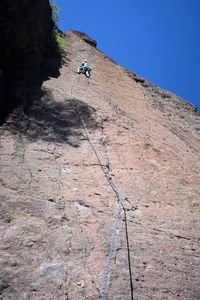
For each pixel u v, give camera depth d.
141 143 8.84
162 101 14.96
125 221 5.80
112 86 13.04
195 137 12.45
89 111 9.38
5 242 4.63
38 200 5.62
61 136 7.86
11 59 9.91
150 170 7.75
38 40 10.91
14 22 8.93
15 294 4.04
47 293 4.17
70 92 10.16
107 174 7.05
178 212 6.57
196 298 4.75
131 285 4.61
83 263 4.73
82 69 12.62
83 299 4.26
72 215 5.55
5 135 7.00
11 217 5.07
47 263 4.55
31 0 9.34
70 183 6.41
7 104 8.04
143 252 5.23
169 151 9.21
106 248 5.08
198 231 6.21
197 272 5.21
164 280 4.85
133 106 11.87
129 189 6.77
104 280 4.57
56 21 13.68
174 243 5.66
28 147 7.01
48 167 6.64
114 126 9.16
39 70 10.43
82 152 7.54
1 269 4.25
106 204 6.10
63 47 14.27
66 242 4.97
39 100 8.84
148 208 6.37
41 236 4.92
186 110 15.62
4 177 5.84
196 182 8.14
